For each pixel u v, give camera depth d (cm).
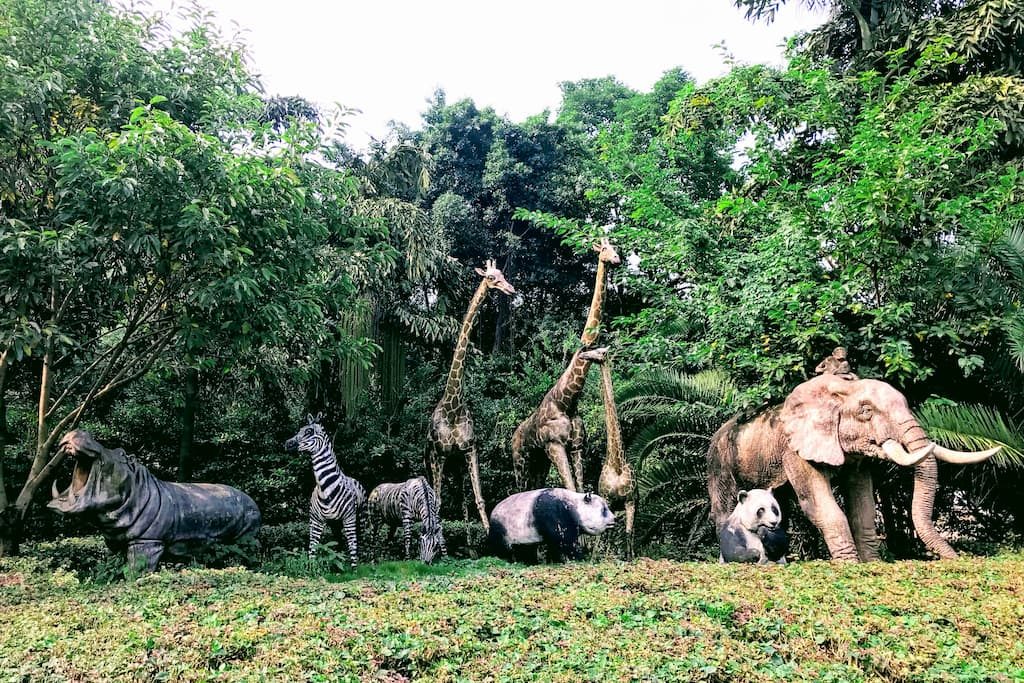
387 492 1112
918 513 766
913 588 607
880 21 1403
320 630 530
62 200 830
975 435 845
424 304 1647
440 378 1605
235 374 1376
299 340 1148
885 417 774
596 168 1903
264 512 1470
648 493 1134
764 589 619
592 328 1079
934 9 1398
